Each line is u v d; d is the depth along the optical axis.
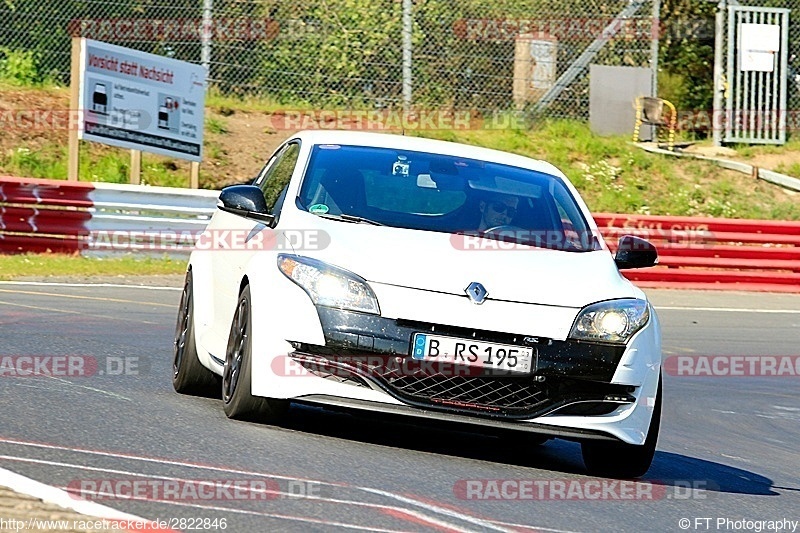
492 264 21.83
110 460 18.14
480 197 24.53
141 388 25.86
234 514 15.65
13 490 15.67
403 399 20.62
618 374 21.17
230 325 23.22
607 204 72.69
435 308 20.80
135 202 55.66
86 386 25.22
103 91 60.88
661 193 74.19
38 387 24.34
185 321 26.55
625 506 19.70
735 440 29.55
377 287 20.97
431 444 23.20
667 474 23.64
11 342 30.55
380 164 25.06
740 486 23.20
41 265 50.00
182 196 56.59
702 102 83.75
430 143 26.73
